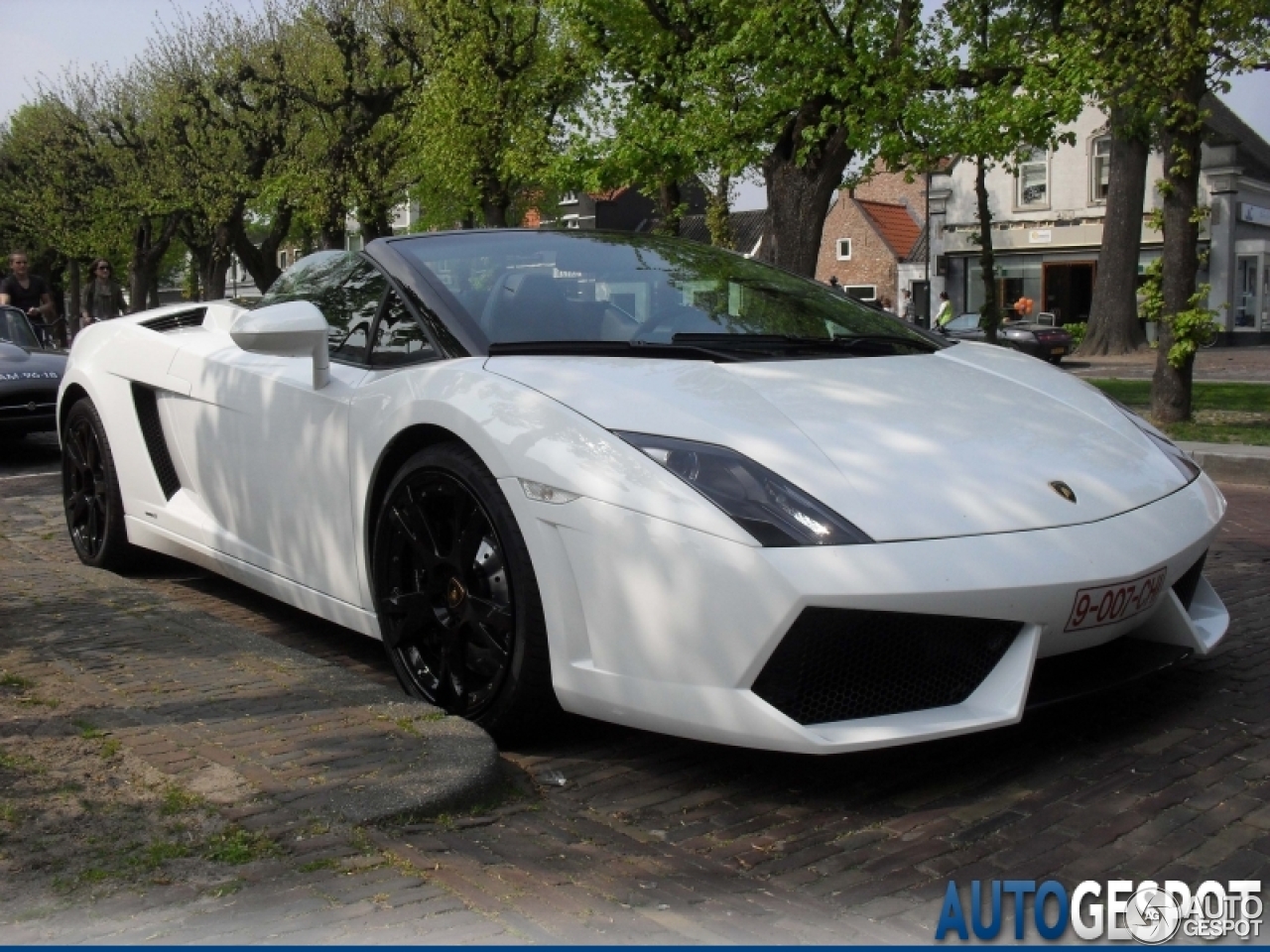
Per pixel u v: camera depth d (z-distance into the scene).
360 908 2.08
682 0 14.49
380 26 26.50
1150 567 2.70
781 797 2.68
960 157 12.98
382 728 2.88
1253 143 39.31
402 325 3.45
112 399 4.65
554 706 2.88
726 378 3.00
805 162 12.91
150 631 3.77
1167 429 9.73
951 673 2.60
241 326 3.33
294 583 3.73
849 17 12.67
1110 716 3.11
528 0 19.50
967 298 38.59
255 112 28.91
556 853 2.38
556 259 3.69
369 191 26.95
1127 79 10.75
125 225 35.78
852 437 2.76
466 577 2.97
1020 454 2.87
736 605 2.45
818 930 2.08
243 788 2.53
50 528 6.00
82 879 2.16
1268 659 3.57
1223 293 35.06
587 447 2.72
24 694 3.15
